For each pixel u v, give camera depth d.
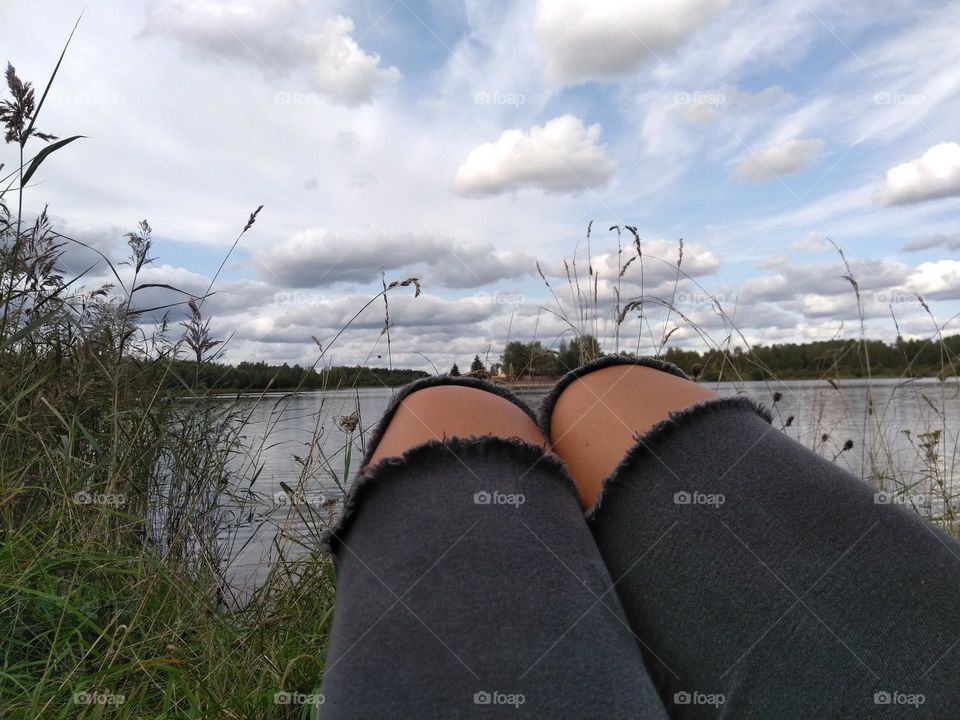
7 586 1.92
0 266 2.87
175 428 3.18
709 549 0.61
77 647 2.10
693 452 0.64
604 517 0.65
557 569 0.52
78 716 1.67
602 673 0.49
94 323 3.18
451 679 0.47
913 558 0.60
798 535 0.60
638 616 0.62
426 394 0.69
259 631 2.21
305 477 2.79
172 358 3.38
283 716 1.81
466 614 0.49
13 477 2.55
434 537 0.52
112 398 3.00
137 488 2.80
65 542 2.41
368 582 0.52
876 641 0.56
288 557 2.91
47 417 2.85
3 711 1.68
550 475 0.59
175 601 2.33
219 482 3.09
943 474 3.41
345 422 2.68
